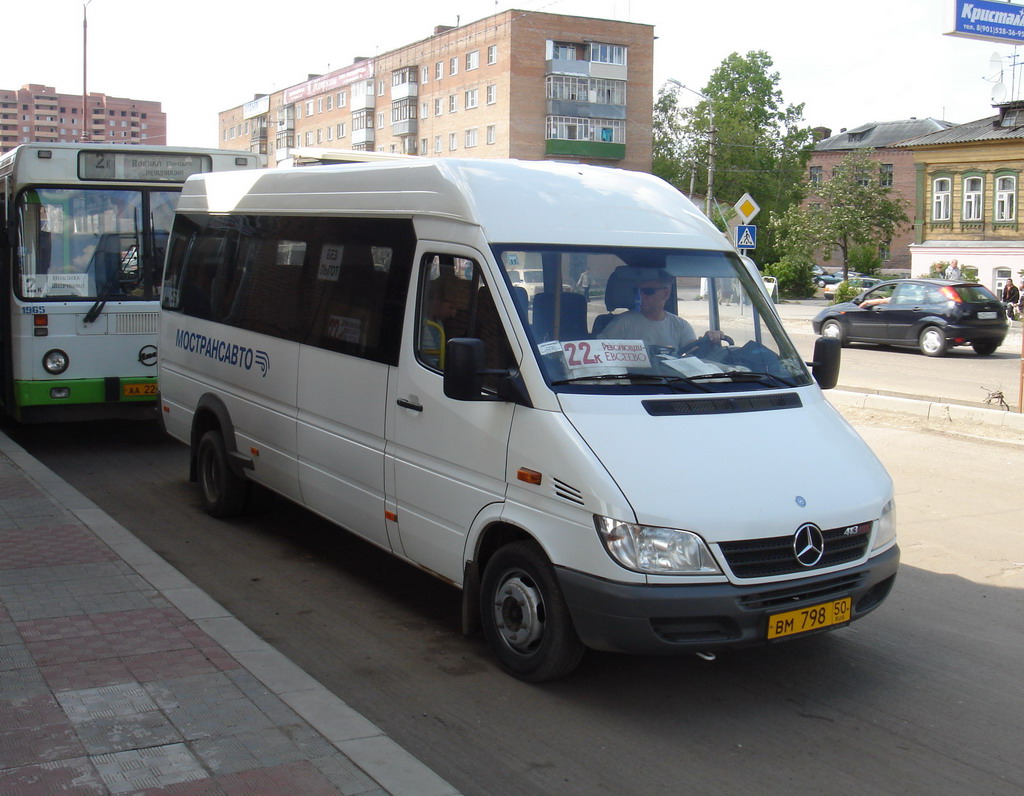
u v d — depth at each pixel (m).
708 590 4.67
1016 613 6.63
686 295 5.86
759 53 81.56
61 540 7.43
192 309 9.07
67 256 10.62
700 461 4.94
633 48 73.75
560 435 4.98
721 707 5.14
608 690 5.31
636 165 74.81
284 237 7.68
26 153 10.40
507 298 5.38
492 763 4.51
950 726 4.98
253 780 4.03
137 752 4.24
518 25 70.31
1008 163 50.72
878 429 13.15
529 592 5.23
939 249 53.62
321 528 8.48
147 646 5.45
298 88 99.81
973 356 24.16
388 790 3.99
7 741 4.32
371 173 6.70
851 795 4.29
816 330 26.84
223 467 8.45
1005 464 11.09
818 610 4.92
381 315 6.34
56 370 10.60
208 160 11.18
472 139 75.00
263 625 6.23
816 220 64.69
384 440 6.26
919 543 8.20
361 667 5.58
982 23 19.75
